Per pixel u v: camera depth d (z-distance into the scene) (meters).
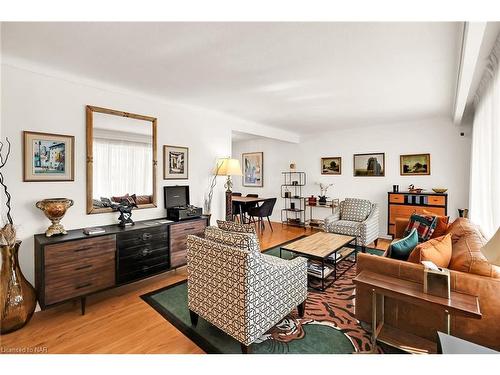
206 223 3.59
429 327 1.77
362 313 2.08
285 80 2.80
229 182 4.30
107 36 1.91
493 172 2.33
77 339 1.97
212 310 1.91
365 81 2.81
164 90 3.13
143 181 3.31
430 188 4.72
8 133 2.29
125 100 3.12
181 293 2.78
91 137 2.81
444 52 2.13
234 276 1.73
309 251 2.96
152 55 2.22
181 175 3.77
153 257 2.96
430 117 4.55
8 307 2.03
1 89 2.25
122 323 2.20
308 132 6.10
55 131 2.57
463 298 1.52
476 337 1.61
